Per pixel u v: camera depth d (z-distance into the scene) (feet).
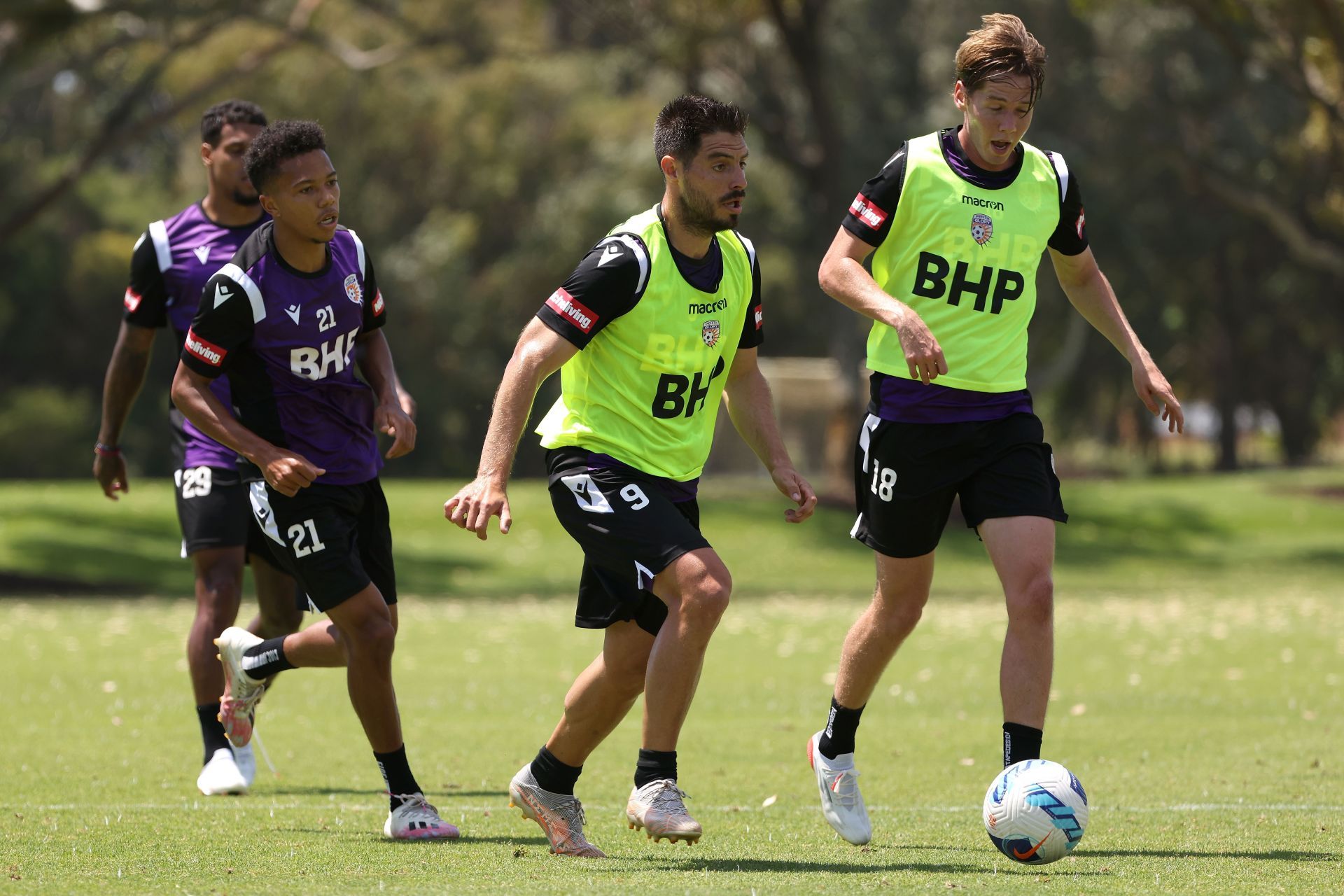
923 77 451.53
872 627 59.41
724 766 85.25
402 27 392.68
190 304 80.38
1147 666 142.31
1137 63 471.62
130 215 614.34
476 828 63.67
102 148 311.68
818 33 352.69
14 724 100.37
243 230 81.00
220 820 65.21
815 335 561.84
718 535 335.26
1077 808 52.01
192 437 78.43
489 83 543.80
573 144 575.79
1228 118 488.02
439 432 588.09
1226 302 589.73
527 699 117.80
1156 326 536.83
